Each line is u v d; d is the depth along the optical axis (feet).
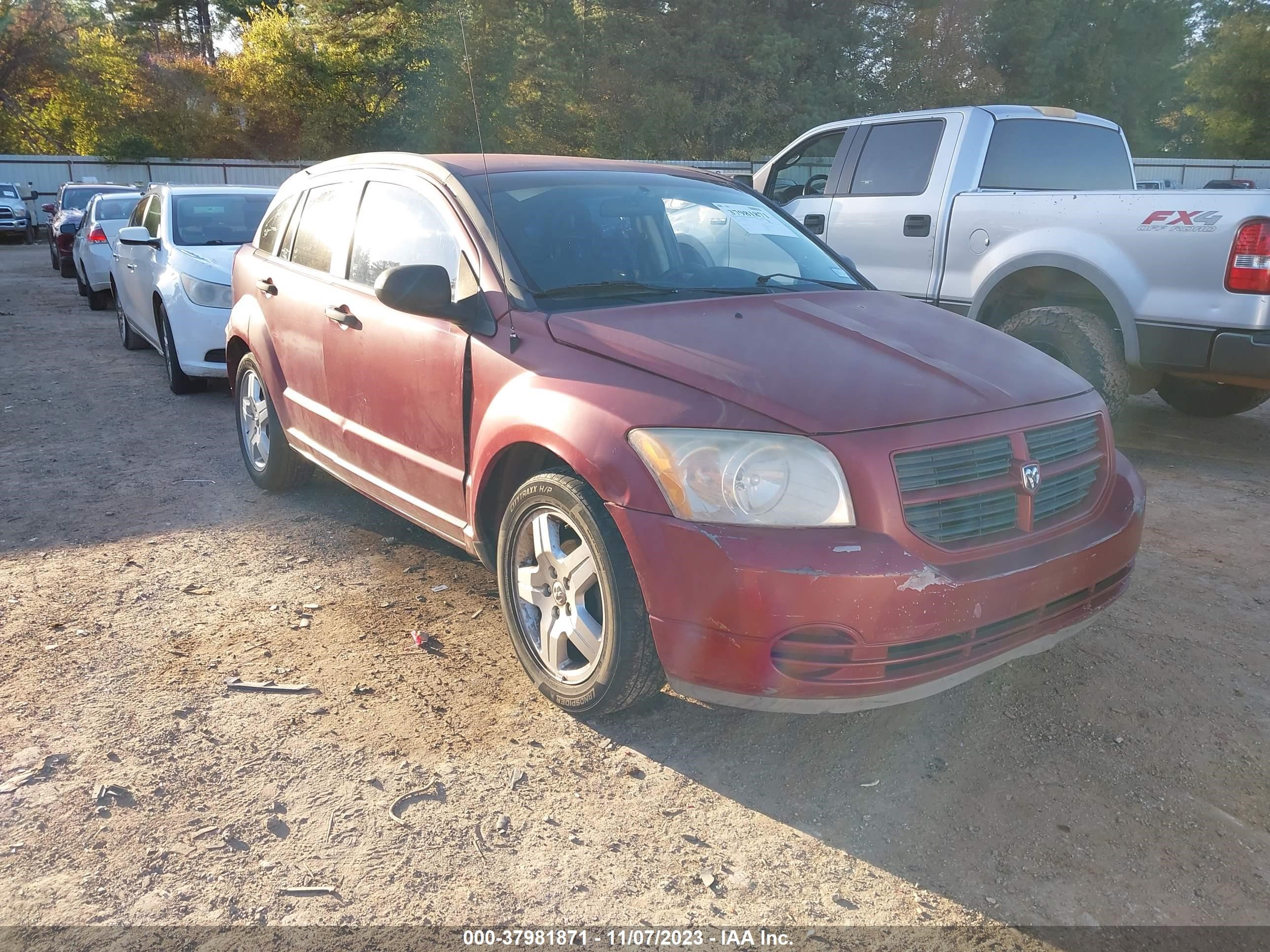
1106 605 10.19
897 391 9.34
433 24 115.44
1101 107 147.02
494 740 10.09
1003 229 20.27
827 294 12.66
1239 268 16.78
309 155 121.39
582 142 119.55
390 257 13.44
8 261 75.61
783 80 125.59
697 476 8.79
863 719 10.51
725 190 14.89
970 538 9.03
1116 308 18.45
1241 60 136.05
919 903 7.86
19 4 123.03
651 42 121.49
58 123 126.52
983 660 9.03
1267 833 8.67
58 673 11.39
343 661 11.71
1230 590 13.62
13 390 27.02
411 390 12.38
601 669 9.77
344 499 17.75
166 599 13.43
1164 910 7.77
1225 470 19.47
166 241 26.81
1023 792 9.23
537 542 10.42
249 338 16.81
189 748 9.89
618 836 8.66
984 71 135.64
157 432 22.59
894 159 23.26
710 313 11.15
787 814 8.95
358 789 9.25
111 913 7.71
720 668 8.75
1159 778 9.43
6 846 8.45
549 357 10.43
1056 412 9.89
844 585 8.29
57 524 16.46
